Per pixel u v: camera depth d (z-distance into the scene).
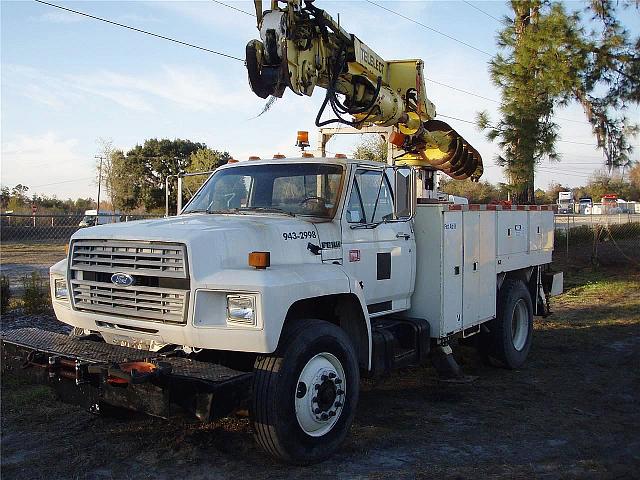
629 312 11.69
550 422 5.77
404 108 7.39
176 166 44.97
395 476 4.47
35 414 5.65
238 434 5.21
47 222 33.72
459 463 4.74
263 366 4.39
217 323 4.30
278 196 5.62
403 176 5.55
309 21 5.67
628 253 21.17
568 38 14.91
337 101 6.25
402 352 6.00
